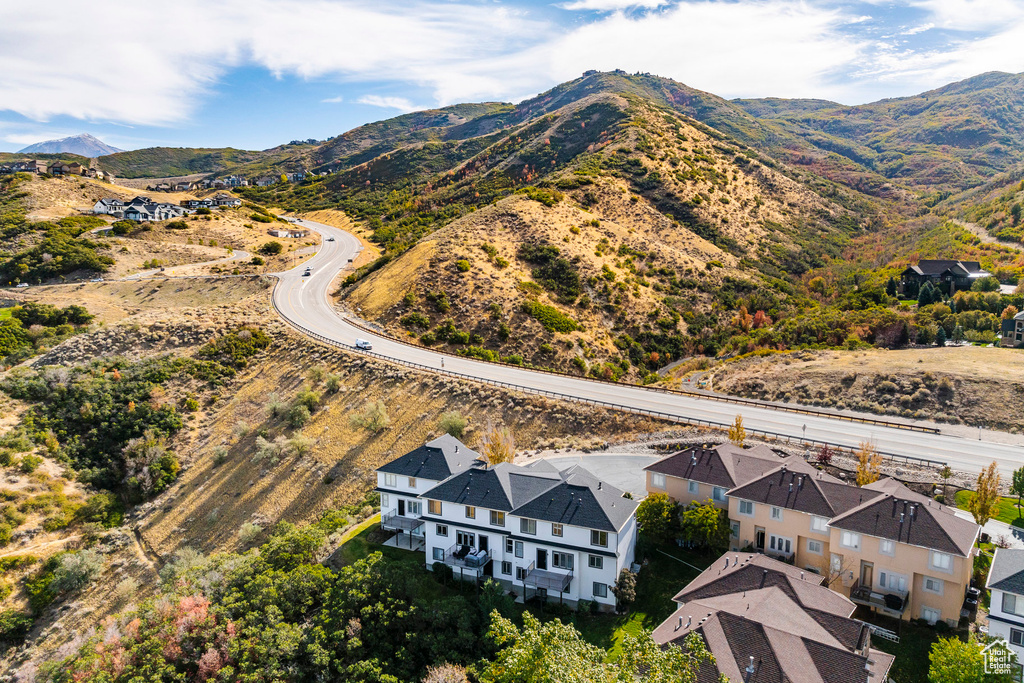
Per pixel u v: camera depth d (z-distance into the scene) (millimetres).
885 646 33125
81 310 107438
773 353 90562
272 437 70250
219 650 36781
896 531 35469
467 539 42688
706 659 26375
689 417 62500
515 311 99188
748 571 33312
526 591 40938
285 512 59656
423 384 73375
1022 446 54500
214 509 61688
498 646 34281
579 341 96250
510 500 41312
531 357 91188
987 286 107875
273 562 45219
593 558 38750
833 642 27641
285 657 36188
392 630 37562
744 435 55219
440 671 32625
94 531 60219
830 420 62031
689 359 101188
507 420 65750
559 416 64750
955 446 54594
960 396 63625
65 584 53719
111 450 70188
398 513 48531
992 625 31125
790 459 46375
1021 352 72938
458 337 92438
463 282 103938
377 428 67625
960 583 33594
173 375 80438
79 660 37906
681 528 43438
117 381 77750
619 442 60000
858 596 36344
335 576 41656
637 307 109688
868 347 87062
